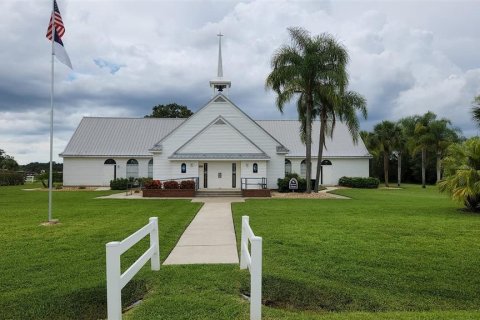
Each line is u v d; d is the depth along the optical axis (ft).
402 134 147.95
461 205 63.77
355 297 21.20
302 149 137.69
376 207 63.26
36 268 26.43
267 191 88.02
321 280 23.66
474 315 17.92
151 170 132.36
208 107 107.04
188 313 18.22
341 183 135.54
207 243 34.40
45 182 134.10
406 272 25.30
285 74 85.20
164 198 84.23
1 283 23.36
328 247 31.91
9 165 237.25
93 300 20.86
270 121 152.15
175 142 104.99
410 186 153.79
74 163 130.21
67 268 26.40
